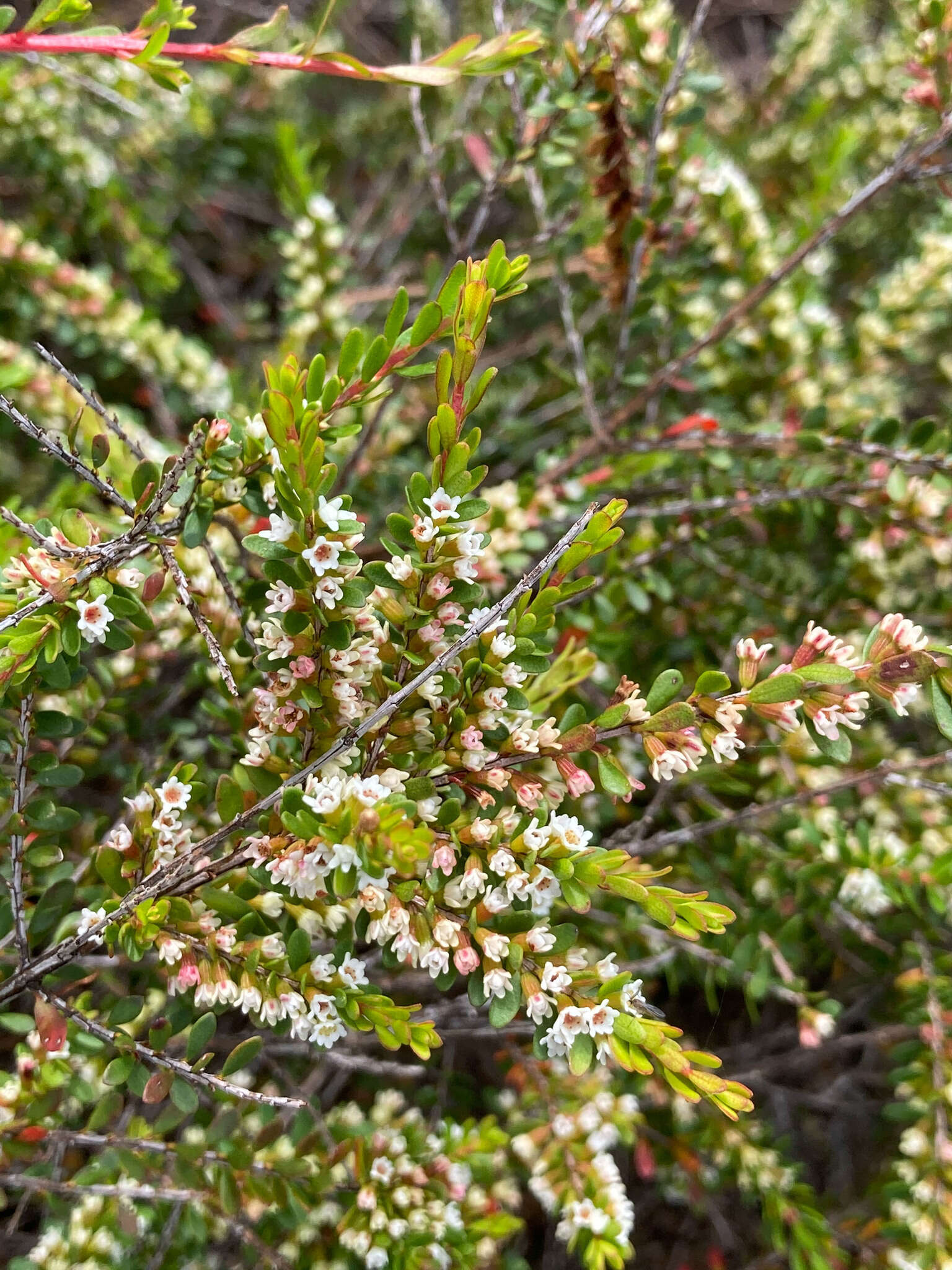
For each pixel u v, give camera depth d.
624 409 0.35
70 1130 0.27
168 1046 0.27
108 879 0.24
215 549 0.30
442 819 0.22
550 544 0.34
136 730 0.30
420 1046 0.22
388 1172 0.27
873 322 0.40
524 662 0.23
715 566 0.37
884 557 0.35
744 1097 0.21
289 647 0.22
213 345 0.53
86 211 0.43
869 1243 0.33
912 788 0.34
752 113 0.56
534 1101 0.31
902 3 0.34
